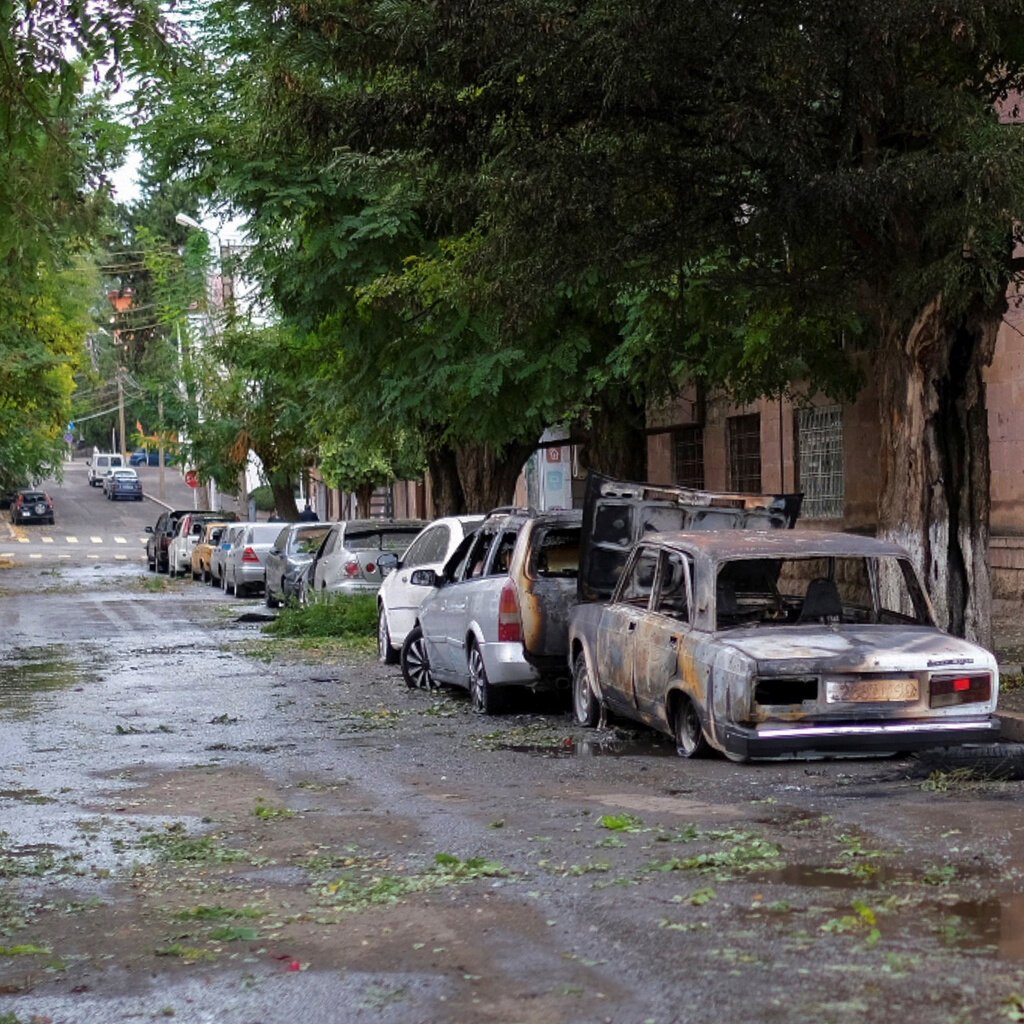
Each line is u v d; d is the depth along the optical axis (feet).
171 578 216.13
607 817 38.04
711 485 128.67
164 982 25.61
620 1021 22.67
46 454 274.57
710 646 46.34
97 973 26.30
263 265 96.02
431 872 33.22
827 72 56.59
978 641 62.69
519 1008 23.44
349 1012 23.62
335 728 59.98
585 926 28.12
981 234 55.16
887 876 31.32
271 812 41.24
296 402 179.11
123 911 30.83
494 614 61.98
